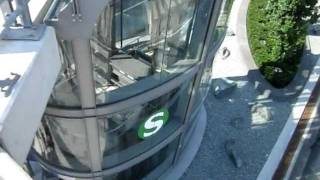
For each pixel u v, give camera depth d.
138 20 11.84
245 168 20.38
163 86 13.26
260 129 22.16
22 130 6.80
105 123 13.40
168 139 16.50
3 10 7.43
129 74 12.95
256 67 25.39
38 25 7.86
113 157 15.30
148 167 18.27
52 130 13.93
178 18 12.59
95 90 11.66
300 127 22.55
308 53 27.41
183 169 19.94
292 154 21.27
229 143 21.17
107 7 10.74
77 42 9.51
